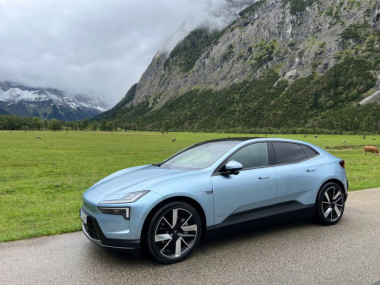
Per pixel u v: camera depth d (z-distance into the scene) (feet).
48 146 186.60
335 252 16.12
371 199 29.58
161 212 14.46
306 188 19.45
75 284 13.05
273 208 18.06
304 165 19.79
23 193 45.01
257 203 17.37
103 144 217.97
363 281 12.99
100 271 14.25
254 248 16.78
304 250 16.44
